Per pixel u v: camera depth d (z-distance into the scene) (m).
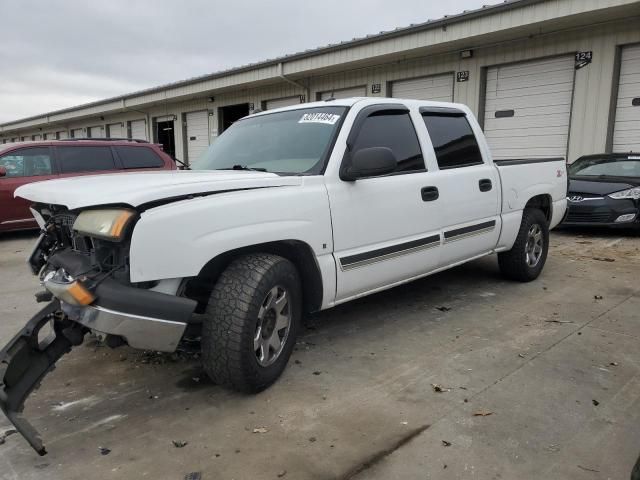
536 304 4.95
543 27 11.06
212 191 2.97
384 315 4.66
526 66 12.10
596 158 10.02
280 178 3.30
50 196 3.08
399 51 13.23
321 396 3.17
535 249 5.82
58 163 9.48
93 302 2.65
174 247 2.71
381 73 14.93
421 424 2.84
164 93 22.45
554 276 6.04
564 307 4.85
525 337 4.09
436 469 2.46
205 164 4.27
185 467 2.50
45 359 2.82
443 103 4.88
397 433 2.76
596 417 2.90
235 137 4.46
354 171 3.50
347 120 3.81
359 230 3.71
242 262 3.08
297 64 16.00
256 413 2.98
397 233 4.01
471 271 6.25
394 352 3.84
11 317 4.77
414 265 4.23
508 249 5.50
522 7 10.79
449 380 3.37
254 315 2.97
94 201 2.72
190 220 2.77
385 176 3.98
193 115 22.94
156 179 3.09
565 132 11.62
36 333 2.77
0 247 8.69
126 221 2.62
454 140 4.79
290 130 4.06
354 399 3.13
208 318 2.96
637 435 2.72
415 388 3.26
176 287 2.80
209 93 20.84
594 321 4.45
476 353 3.80
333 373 3.49
